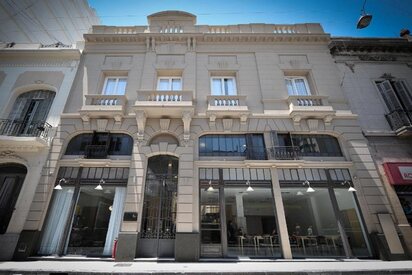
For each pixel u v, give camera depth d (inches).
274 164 330.3
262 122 364.2
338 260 277.0
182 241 280.8
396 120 362.9
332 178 331.9
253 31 456.8
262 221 314.5
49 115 362.6
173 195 319.6
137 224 291.9
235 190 326.0
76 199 315.3
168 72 411.2
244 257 287.7
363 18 364.8
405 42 432.5
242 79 404.8
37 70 405.1
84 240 300.0
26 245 276.8
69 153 346.6
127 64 416.2
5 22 527.8
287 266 234.2
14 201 311.4
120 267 225.8
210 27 457.7
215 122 363.9
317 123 361.4
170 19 463.2
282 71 414.0
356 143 348.2
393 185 319.3
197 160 337.4
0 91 382.3
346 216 311.4
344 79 407.8
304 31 458.3
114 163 333.1
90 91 389.1
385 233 287.1
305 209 333.7
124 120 361.4
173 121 359.6
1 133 346.3
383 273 207.5
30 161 326.6
